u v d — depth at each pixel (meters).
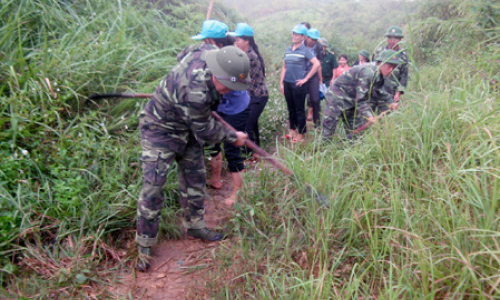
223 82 2.40
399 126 3.34
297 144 4.00
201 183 3.12
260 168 3.48
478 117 2.85
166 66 4.69
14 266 2.57
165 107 2.61
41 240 2.81
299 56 5.30
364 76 4.06
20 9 4.25
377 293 2.28
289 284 2.40
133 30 5.27
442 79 4.75
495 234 2.03
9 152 3.07
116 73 4.21
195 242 3.26
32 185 2.99
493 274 1.97
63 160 3.17
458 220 2.21
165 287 2.72
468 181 2.30
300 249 2.77
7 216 2.68
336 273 2.44
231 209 3.57
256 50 4.14
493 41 5.30
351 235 2.55
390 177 2.77
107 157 3.46
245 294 2.50
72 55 3.95
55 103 3.44
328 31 17.31
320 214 2.86
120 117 3.85
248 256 2.81
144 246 2.88
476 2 5.69
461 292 1.98
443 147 2.91
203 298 2.55
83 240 2.82
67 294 2.50
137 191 3.25
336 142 4.05
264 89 4.25
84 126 3.51
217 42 3.38
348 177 3.02
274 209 3.25
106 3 5.30
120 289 2.68
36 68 3.55
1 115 3.21
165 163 2.75
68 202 2.89
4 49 3.80
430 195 2.58
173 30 5.86
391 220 2.49
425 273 2.03
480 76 3.70
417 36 7.44
